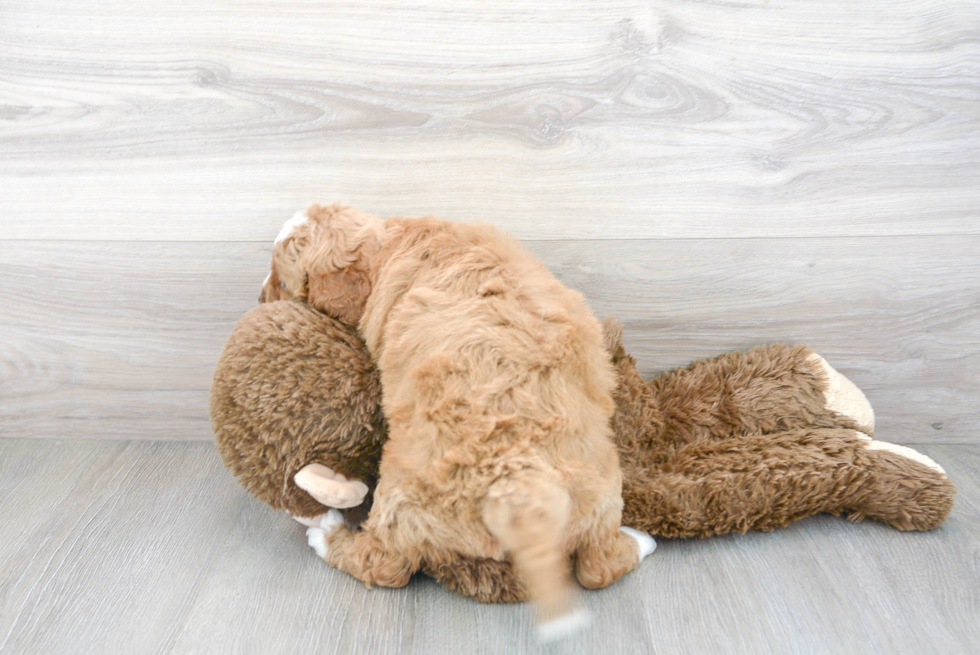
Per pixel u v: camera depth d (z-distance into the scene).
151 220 1.25
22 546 1.07
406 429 0.91
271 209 1.24
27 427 1.37
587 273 1.26
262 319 1.03
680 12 1.13
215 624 0.92
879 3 1.12
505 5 1.13
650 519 1.06
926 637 0.89
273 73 1.17
